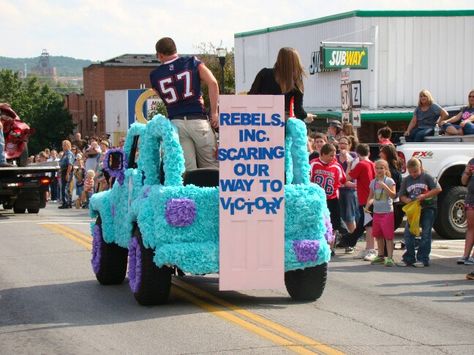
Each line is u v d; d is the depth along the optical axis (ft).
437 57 105.19
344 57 100.68
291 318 28.50
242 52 134.62
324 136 48.67
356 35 104.01
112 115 206.69
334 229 44.98
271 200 29.04
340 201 46.09
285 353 23.76
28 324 28.35
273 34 124.77
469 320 28.60
